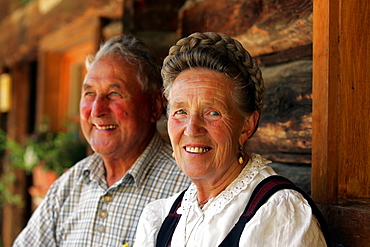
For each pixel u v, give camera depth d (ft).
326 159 4.62
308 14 5.41
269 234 3.71
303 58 5.78
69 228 6.44
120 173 6.31
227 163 4.24
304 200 3.87
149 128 6.46
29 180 16.11
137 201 5.98
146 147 6.34
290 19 5.71
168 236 4.51
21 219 15.88
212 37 4.25
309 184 5.61
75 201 6.56
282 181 4.09
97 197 6.21
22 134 16.99
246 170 4.28
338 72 4.64
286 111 5.91
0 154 17.29
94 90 6.24
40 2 14.07
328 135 4.61
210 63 4.12
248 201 4.05
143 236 4.76
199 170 4.20
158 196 5.93
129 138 6.15
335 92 4.64
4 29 17.69
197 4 7.85
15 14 16.58
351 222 4.35
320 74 4.70
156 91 6.59
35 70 17.48
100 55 6.42
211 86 4.13
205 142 4.16
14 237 15.96
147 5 8.51
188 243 4.22
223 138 4.15
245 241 3.72
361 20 4.72
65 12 11.85
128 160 6.27
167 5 8.59
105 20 9.64
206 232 4.07
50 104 14.67
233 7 6.82
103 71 6.19
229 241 3.89
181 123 4.27
